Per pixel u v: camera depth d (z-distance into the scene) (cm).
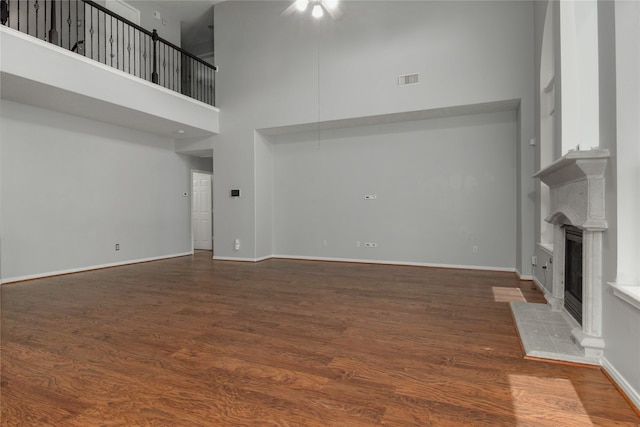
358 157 705
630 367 201
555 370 238
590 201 241
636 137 213
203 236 971
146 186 751
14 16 662
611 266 229
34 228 558
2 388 217
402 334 308
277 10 704
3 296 447
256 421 182
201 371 239
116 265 686
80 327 329
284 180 775
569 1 363
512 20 536
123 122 661
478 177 616
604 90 236
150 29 789
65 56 480
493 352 269
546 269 439
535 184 515
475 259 621
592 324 249
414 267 647
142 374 235
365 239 702
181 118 668
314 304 406
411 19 596
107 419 184
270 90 709
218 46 760
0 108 519
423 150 654
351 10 639
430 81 583
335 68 652
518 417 184
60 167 594
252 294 455
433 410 191
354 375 232
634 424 179
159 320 349
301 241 760
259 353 269
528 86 529
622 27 215
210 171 941
